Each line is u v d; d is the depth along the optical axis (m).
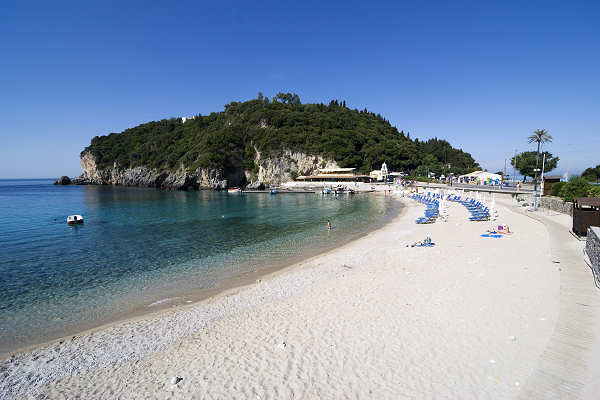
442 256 17.88
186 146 155.62
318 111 180.12
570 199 29.91
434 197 56.31
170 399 7.09
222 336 10.09
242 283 16.36
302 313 11.38
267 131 145.38
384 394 6.78
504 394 6.45
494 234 22.89
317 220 39.97
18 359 9.56
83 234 31.95
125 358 9.25
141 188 140.50
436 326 9.55
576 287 11.48
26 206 61.69
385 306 11.36
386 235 27.28
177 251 24.22
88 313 13.20
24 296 15.27
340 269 17.30
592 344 7.80
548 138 38.25
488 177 90.31
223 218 43.41
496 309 10.34
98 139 185.12
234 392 7.20
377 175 118.56
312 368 7.91
